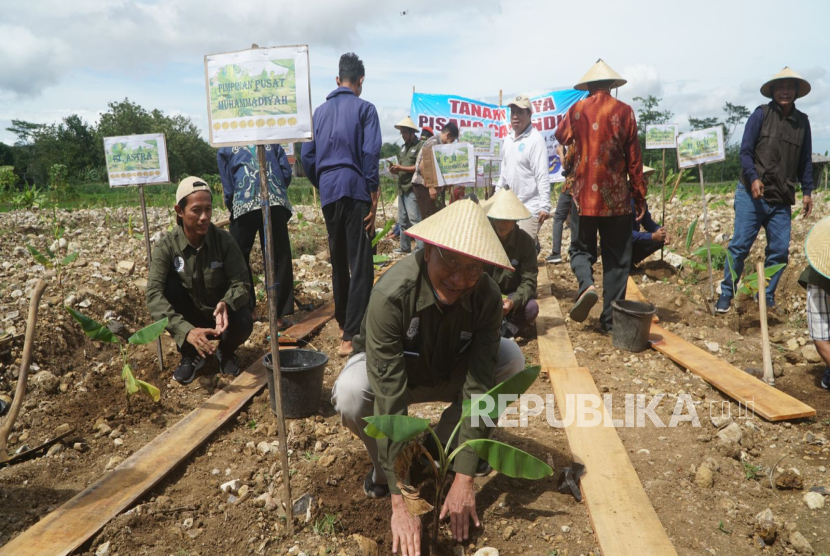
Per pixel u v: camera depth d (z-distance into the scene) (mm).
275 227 5293
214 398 3924
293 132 2514
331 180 4512
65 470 3205
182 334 3947
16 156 69438
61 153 60375
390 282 2439
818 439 3434
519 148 6270
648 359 4613
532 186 6281
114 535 2596
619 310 4750
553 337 5031
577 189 4953
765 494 2957
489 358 2605
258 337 5141
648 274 7242
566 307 6148
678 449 3297
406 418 2176
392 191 21109
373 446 2801
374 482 2930
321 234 10203
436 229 2246
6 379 4090
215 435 3551
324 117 4621
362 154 4559
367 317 2484
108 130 63031
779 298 6152
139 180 4371
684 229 9375
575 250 5246
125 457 3330
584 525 2689
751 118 5414
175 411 3893
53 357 4520
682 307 5934
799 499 2918
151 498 2936
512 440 3408
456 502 2580
